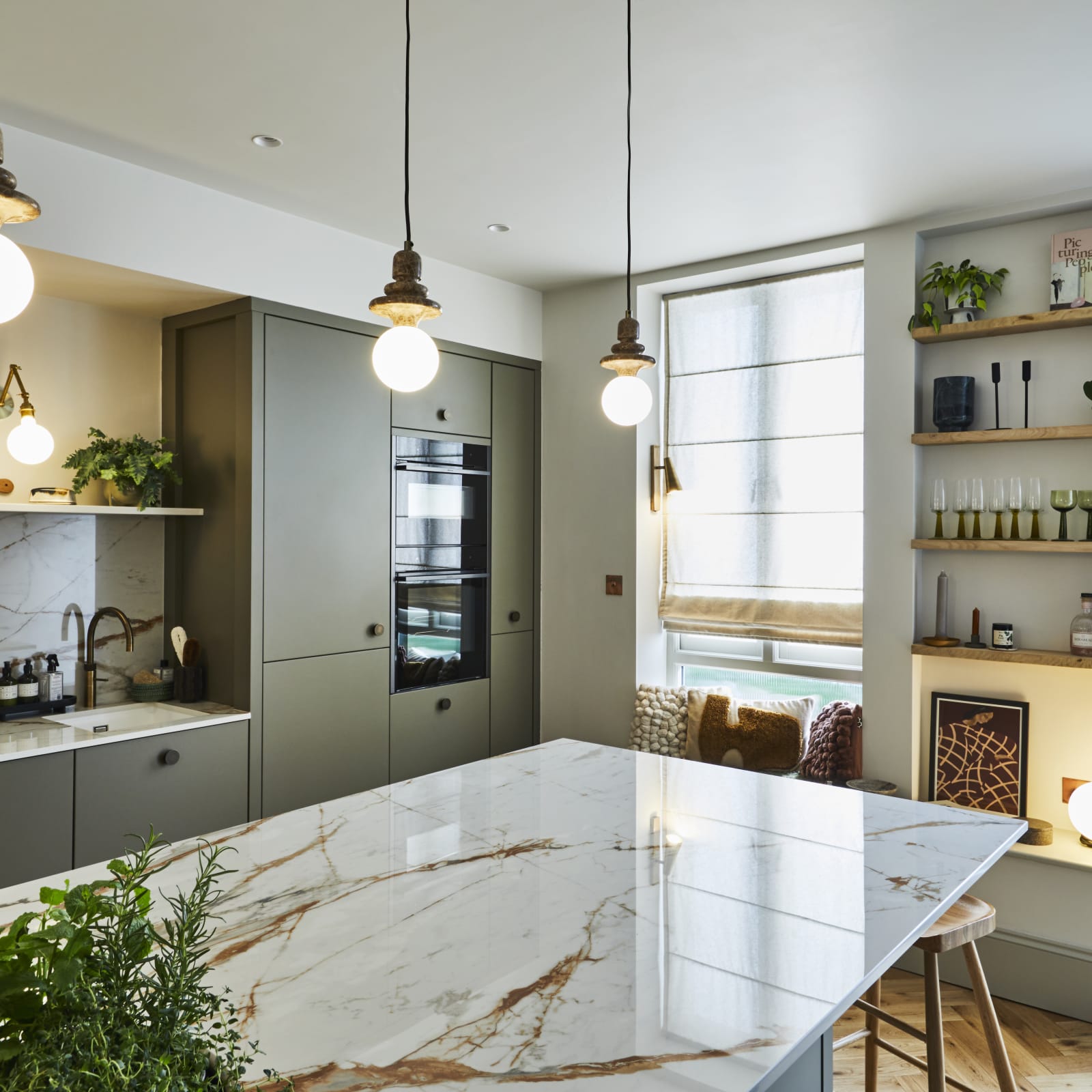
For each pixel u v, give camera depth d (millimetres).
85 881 1547
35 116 2586
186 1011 855
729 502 4141
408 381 1796
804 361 3932
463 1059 1019
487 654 4277
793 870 1624
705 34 2137
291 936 1329
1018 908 3078
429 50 2213
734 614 4109
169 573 3602
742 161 2877
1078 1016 2961
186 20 2086
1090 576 3230
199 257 3109
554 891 1512
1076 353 3248
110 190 2871
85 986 799
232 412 3355
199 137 2723
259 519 3303
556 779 2244
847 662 3924
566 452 4441
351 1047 1039
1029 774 3316
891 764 3506
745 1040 1060
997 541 3225
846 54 2234
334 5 2020
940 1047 1952
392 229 3557
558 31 2125
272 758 3359
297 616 3436
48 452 3123
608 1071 996
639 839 1776
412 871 1599
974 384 3422
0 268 1326
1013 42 2178
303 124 2627
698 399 4238
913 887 1540
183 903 957
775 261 3795
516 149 2789
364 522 3682
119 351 3512
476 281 4164
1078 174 2990
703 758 3898
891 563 3520
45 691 3186
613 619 4277
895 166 2928
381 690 3760
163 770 3021
